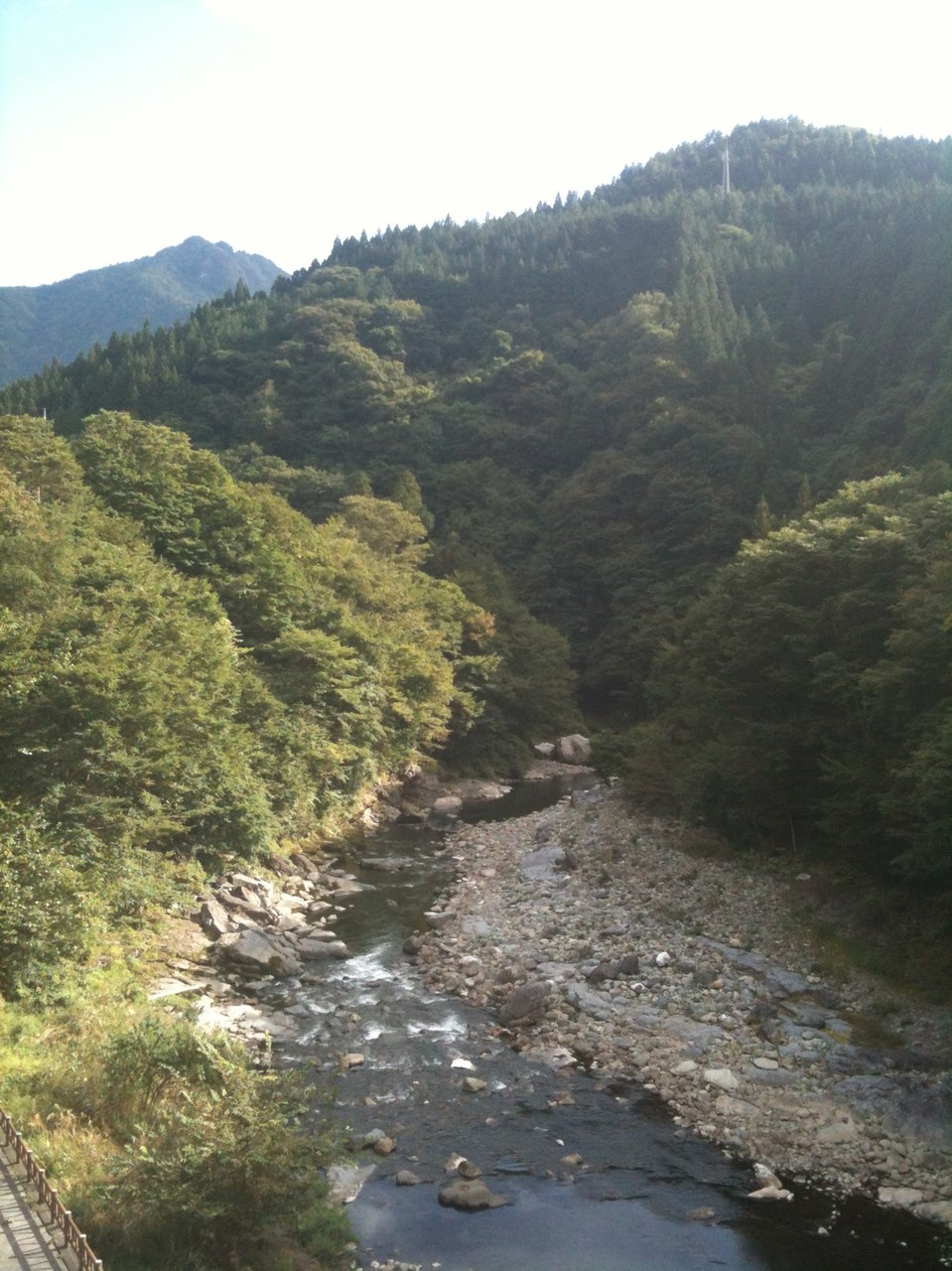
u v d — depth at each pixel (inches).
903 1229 570.6
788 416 3720.5
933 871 898.1
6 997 735.7
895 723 1013.2
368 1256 534.6
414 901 1296.8
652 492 3656.5
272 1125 508.4
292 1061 784.9
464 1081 757.3
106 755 1005.2
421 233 7534.5
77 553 1314.0
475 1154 652.1
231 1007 883.4
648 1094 741.3
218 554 1802.4
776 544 1327.5
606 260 6269.7
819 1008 882.1
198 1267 450.3
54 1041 677.3
